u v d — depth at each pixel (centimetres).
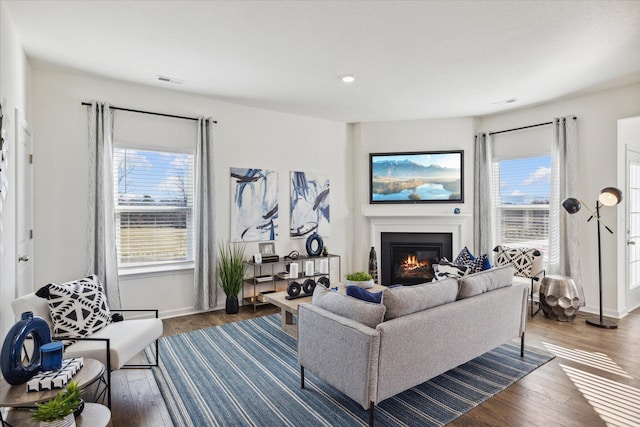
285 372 282
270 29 274
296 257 497
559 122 447
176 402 238
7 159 244
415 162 554
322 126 551
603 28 272
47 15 253
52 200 357
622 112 404
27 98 329
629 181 435
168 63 338
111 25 268
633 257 455
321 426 213
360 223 573
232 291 438
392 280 569
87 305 248
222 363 298
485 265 386
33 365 183
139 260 410
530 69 354
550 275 435
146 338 257
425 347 226
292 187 519
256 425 214
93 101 366
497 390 253
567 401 239
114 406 234
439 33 280
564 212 444
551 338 353
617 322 398
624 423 215
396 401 240
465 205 541
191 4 240
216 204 454
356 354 205
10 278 257
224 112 461
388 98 447
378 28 272
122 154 398
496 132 522
